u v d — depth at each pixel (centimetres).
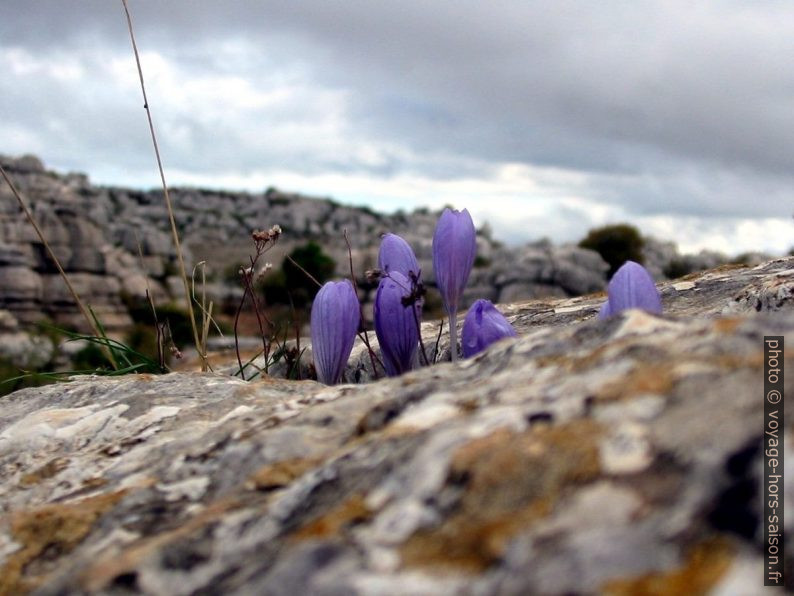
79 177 1106
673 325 20
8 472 29
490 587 13
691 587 12
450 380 22
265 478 20
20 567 19
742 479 13
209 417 31
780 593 11
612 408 16
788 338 17
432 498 15
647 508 13
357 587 13
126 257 878
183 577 16
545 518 14
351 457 18
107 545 19
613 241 625
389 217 1631
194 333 51
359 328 39
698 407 15
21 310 724
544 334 22
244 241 1411
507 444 15
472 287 600
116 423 32
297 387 34
